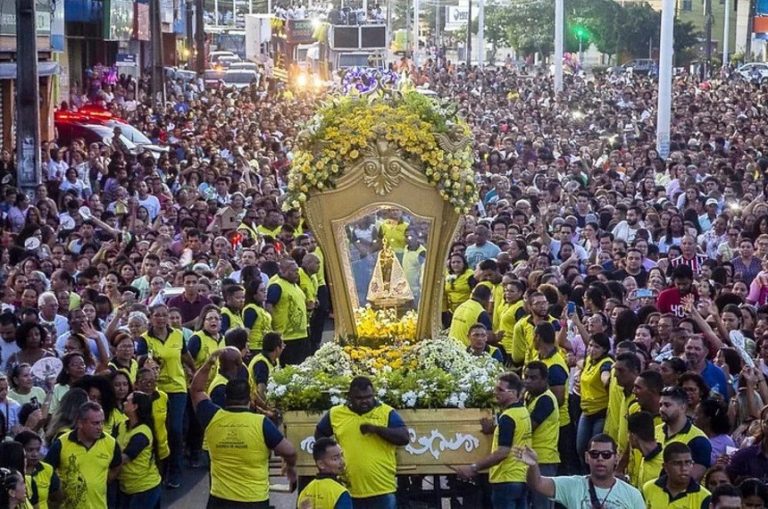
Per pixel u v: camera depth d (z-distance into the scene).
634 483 13.82
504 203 29.80
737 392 15.91
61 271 19.98
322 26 93.75
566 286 20.72
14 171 35.41
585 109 70.06
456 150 16.36
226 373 15.16
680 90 80.81
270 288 20.97
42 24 45.66
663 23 46.69
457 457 15.16
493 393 15.17
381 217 16.48
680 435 13.18
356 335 16.62
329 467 12.69
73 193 31.31
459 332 19.23
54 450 13.63
